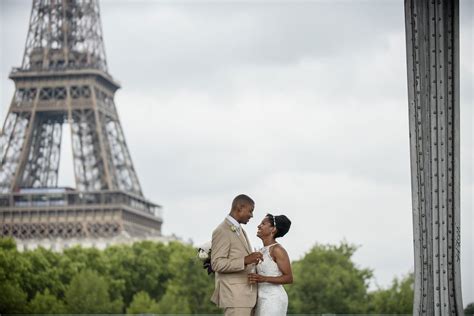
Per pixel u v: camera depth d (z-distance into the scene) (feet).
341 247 499.92
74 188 586.04
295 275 470.80
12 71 585.22
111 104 606.96
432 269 58.03
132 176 603.26
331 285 464.24
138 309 498.69
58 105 575.38
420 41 59.52
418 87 59.21
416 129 59.06
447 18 59.41
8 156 580.71
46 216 574.97
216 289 57.57
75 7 603.26
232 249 56.70
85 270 518.78
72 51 593.01
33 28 595.88
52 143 612.70
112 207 568.00
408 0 59.72
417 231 58.34
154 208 644.27
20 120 584.40
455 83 58.85
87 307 484.74
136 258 553.23
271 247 59.06
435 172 58.59
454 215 58.23
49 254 506.07
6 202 576.20
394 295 471.21
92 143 576.20
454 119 58.75
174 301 497.46
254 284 57.57
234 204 57.88
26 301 456.45
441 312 57.52
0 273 457.27
